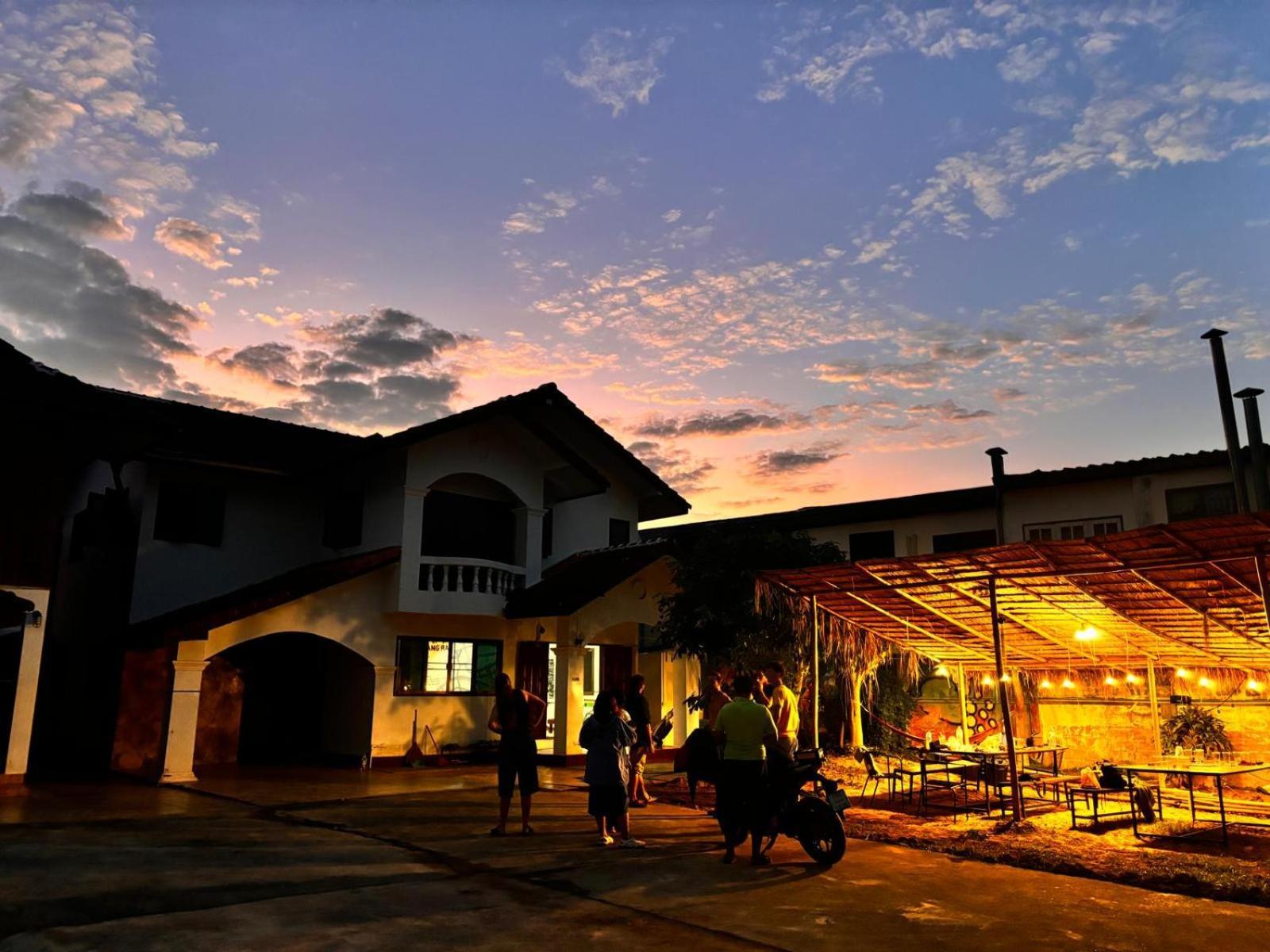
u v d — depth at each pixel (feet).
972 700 50.44
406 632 53.36
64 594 58.49
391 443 52.54
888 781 42.29
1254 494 49.01
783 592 41.57
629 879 24.38
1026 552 31.35
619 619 55.98
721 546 49.55
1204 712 42.19
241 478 55.77
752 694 30.14
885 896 22.72
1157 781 42.01
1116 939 19.07
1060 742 45.98
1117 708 45.06
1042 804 37.09
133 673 46.14
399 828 31.76
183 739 43.50
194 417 56.44
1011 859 26.37
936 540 61.62
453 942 18.53
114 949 17.65
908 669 51.08
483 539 59.16
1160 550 28.53
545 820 33.58
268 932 18.94
